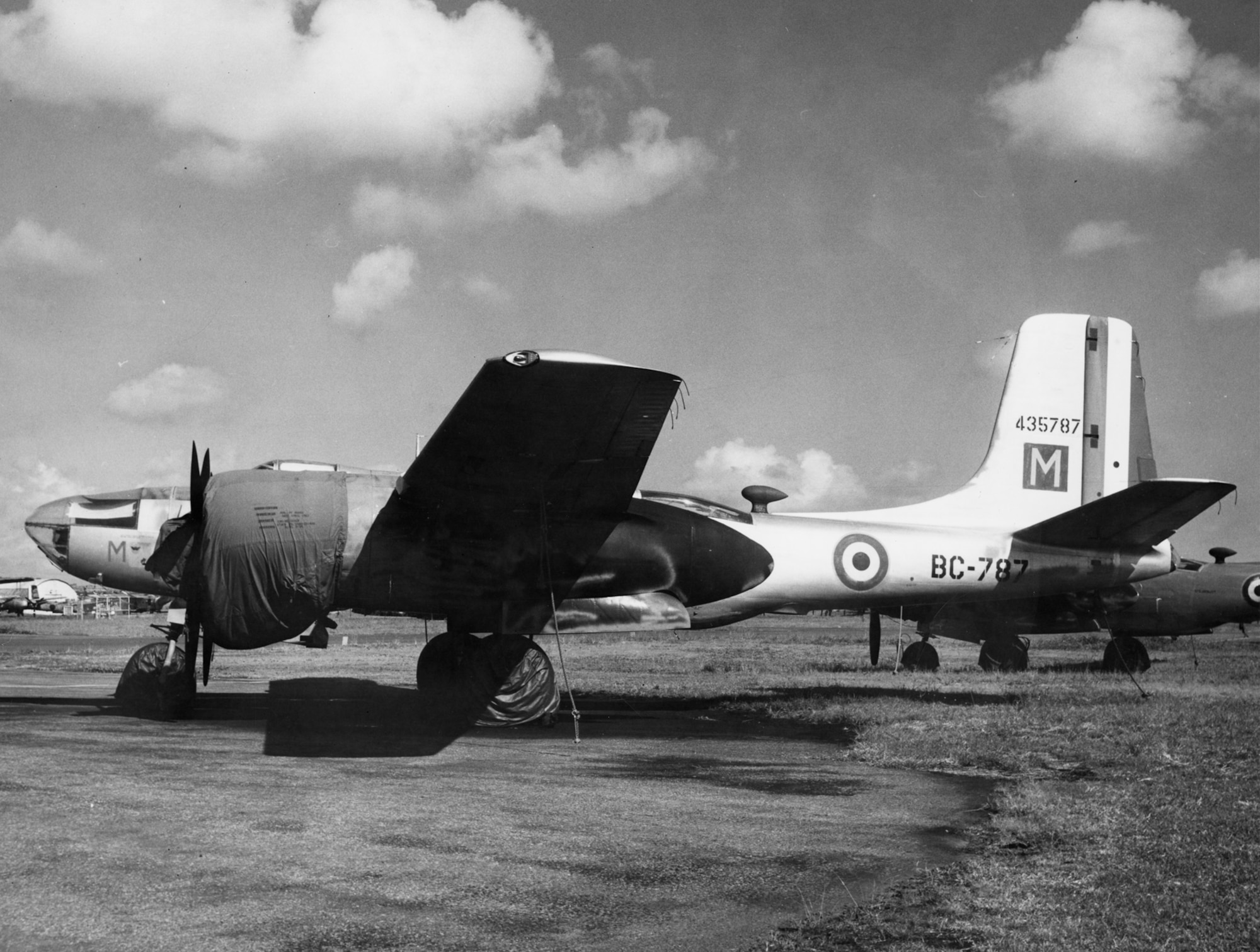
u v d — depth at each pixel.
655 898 4.99
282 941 4.30
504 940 4.39
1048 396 16.19
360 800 7.09
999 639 20.83
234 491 11.34
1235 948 4.34
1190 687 17.16
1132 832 6.40
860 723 12.09
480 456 10.52
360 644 34.19
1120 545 15.63
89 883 5.00
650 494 13.98
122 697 12.52
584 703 14.87
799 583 14.62
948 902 4.95
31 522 13.59
